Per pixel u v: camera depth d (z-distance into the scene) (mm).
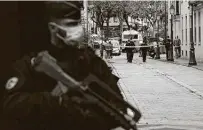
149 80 20578
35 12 3035
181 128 9062
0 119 2918
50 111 2865
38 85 2889
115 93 3012
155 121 9828
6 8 3098
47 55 2840
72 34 3027
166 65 32656
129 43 37719
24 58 2980
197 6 37938
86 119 2875
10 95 2912
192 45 31844
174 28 51781
